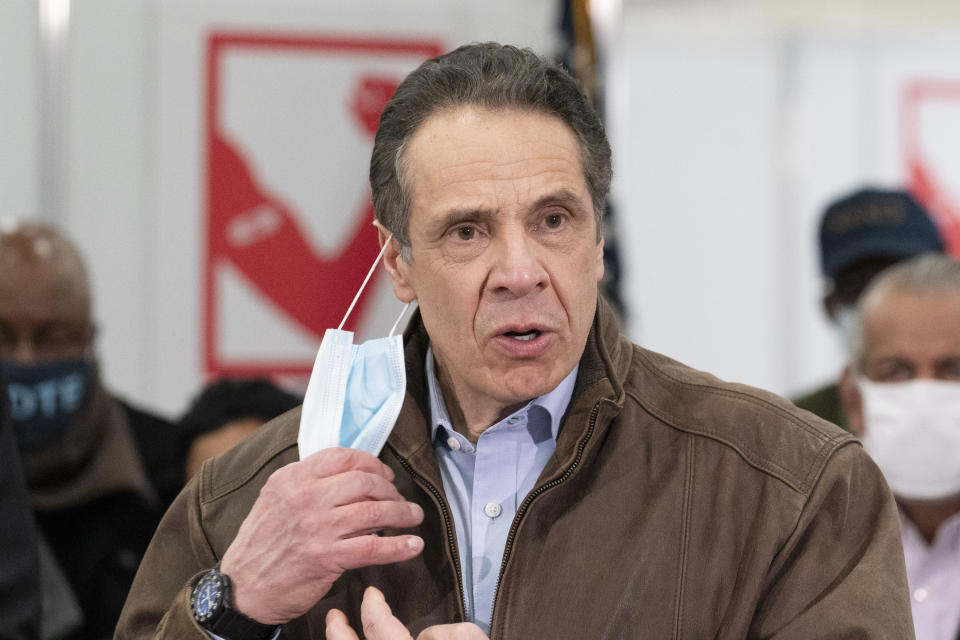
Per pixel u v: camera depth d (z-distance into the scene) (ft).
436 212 9.18
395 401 9.50
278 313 26.22
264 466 10.43
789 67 32.81
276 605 9.02
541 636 9.18
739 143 32.76
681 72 32.63
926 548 14.38
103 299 25.86
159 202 25.99
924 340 14.25
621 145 29.63
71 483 18.28
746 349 32.73
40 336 18.04
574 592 9.23
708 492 9.46
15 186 25.57
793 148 32.76
